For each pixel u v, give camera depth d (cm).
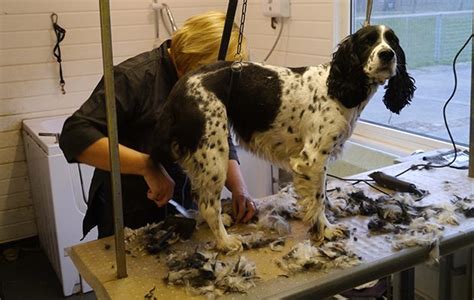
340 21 246
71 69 288
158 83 148
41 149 242
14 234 299
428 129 227
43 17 275
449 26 209
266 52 297
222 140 116
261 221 134
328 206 138
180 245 124
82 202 242
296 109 118
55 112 289
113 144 102
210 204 119
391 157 227
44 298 254
